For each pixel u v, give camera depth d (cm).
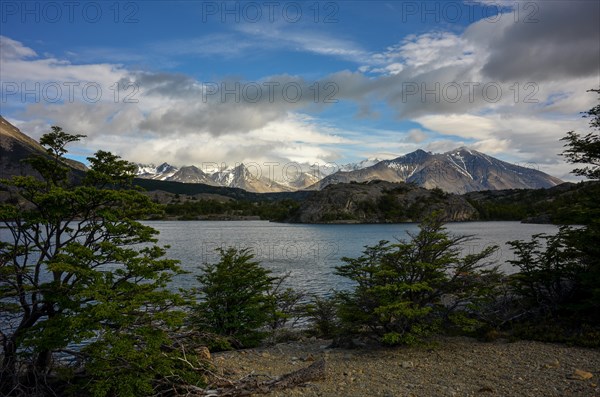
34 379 1105
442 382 1130
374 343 1645
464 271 1623
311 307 2227
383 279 1566
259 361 1478
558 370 1178
